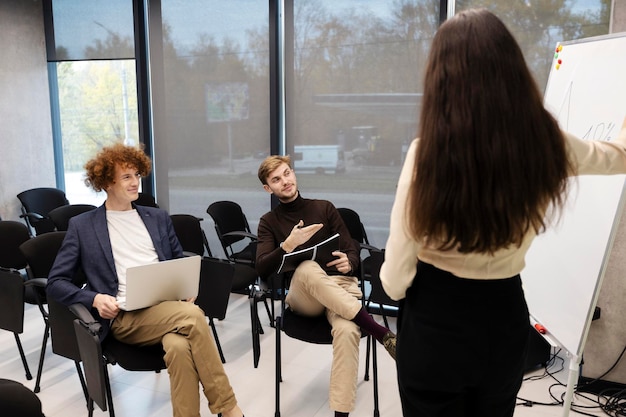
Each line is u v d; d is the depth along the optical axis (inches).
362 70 148.1
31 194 169.3
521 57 36.4
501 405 44.9
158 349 86.0
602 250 64.7
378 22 144.4
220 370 84.5
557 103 78.3
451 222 36.4
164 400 101.8
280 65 157.1
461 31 36.3
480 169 35.1
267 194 163.6
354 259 100.9
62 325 89.6
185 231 135.7
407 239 39.9
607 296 99.7
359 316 87.9
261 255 98.6
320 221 103.1
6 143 170.9
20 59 173.5
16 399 39.2
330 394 88.7
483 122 34.9
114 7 169.8
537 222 37.4
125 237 94.3
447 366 41.9
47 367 114.6
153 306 86.3
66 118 187.5
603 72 69.9
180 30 163.8
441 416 44.3
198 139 168.1
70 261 89.4
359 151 152.4
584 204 69.9
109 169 92.5
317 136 156.2
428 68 38.3
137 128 177.5
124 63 174.7
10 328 102.3
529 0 129.4
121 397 102.7
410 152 40.4
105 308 83.2
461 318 40.6
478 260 39.5
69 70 183.2
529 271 82.4
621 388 101.0
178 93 167.5
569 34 127.9
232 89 161.5
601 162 42.4
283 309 102.1
